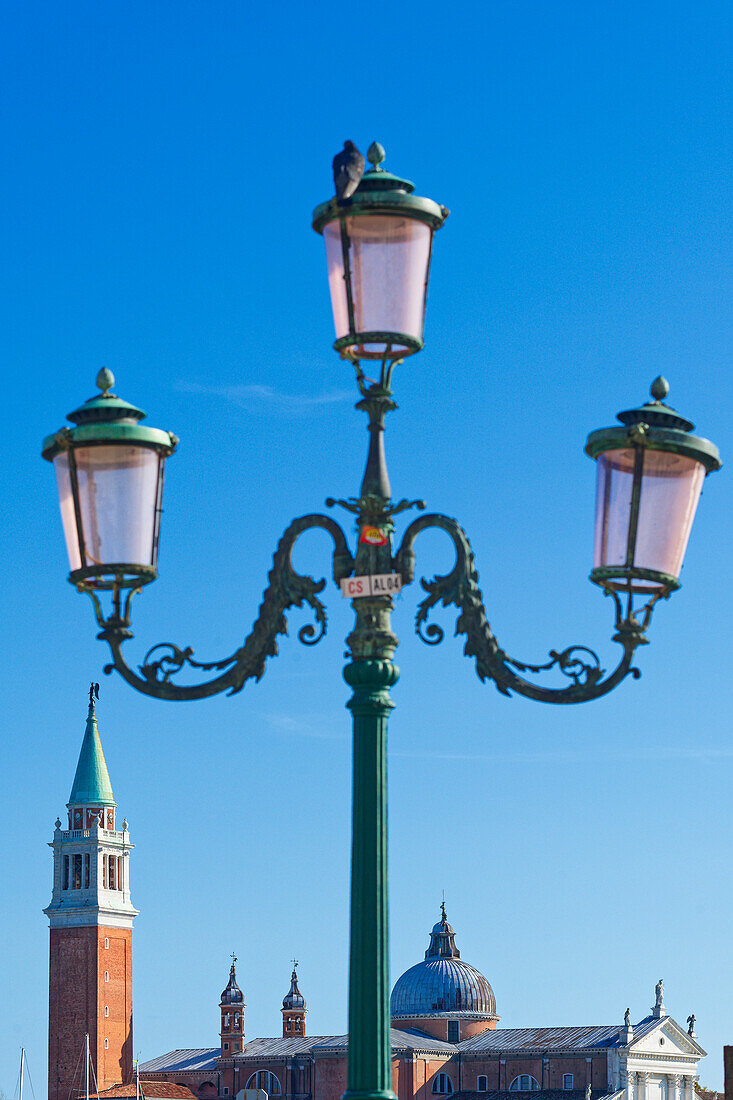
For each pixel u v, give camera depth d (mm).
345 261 14789
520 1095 198125
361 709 15086
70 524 15391
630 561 15109
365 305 14773
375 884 14664
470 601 15336
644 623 15500
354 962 14547
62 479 15438
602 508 15367
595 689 15297
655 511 15195
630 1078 193875
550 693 15258
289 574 15438
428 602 15406
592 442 15336
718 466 15633
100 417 15273
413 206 14781
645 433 15031
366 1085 14227
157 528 15453
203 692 15414
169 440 15445
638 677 15422
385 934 14617
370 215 14773
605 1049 194875
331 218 14906
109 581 15641
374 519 15305
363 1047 14320
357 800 14891
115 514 15148
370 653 15148
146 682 15438
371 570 15227
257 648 15453
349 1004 14516
